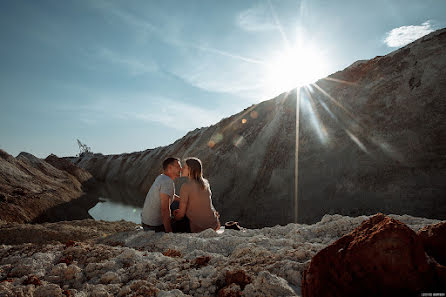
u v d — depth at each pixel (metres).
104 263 2.21
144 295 1.62
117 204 16.23
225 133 20.09
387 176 7.50
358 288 1.10
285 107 15.47
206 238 2.94
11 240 4.65
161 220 3.68
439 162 6.80
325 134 11.06
